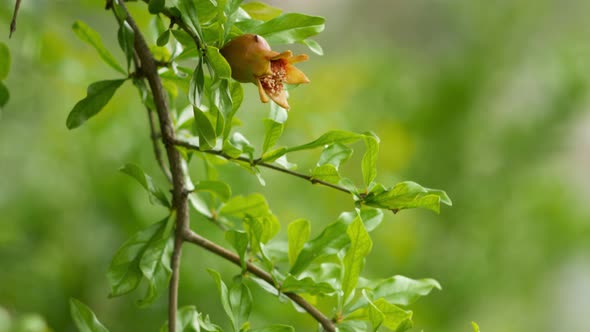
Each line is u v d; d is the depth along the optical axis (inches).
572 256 137.3
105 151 96.1
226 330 90.2
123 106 95.0
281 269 72.2
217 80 67.6
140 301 69.2
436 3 172.2
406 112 130.2
